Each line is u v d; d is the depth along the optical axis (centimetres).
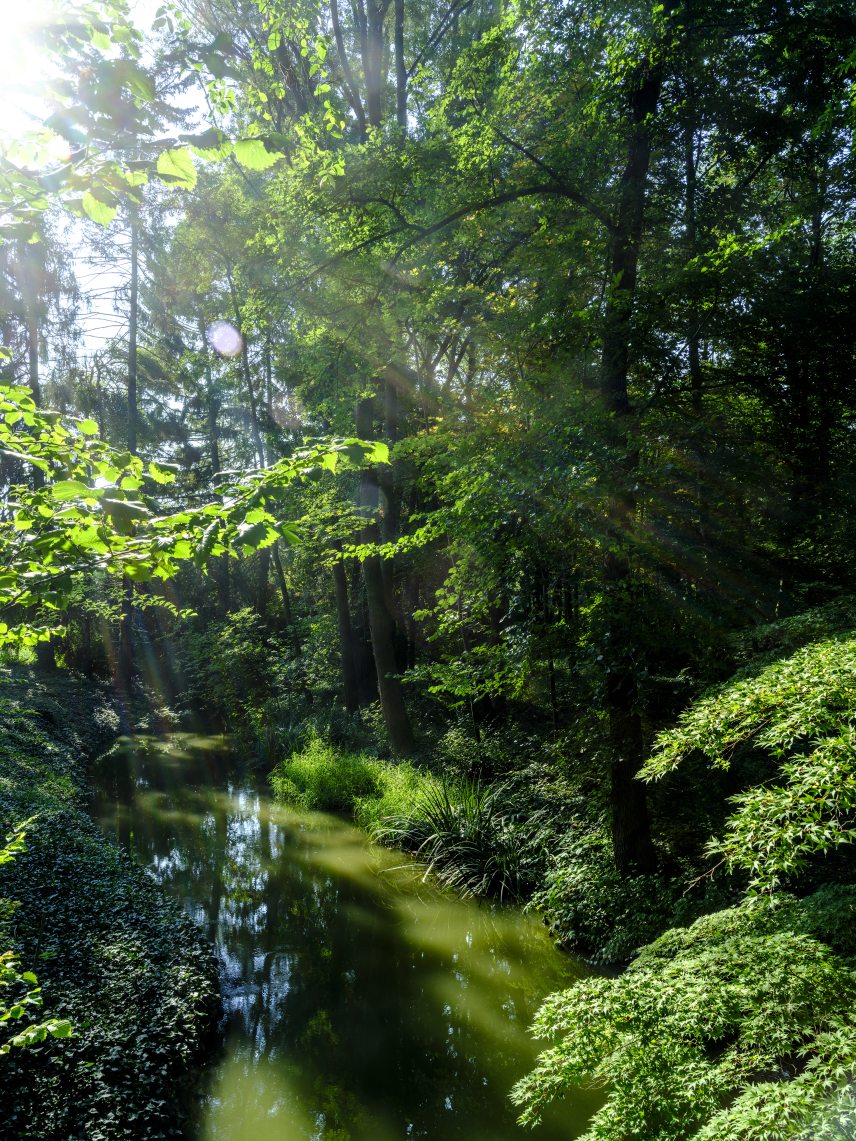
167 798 1558
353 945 898
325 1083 631
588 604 815
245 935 922
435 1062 662
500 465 803
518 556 817
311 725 1902
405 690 2008
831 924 445
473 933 922
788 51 814
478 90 1021
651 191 927
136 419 2612
